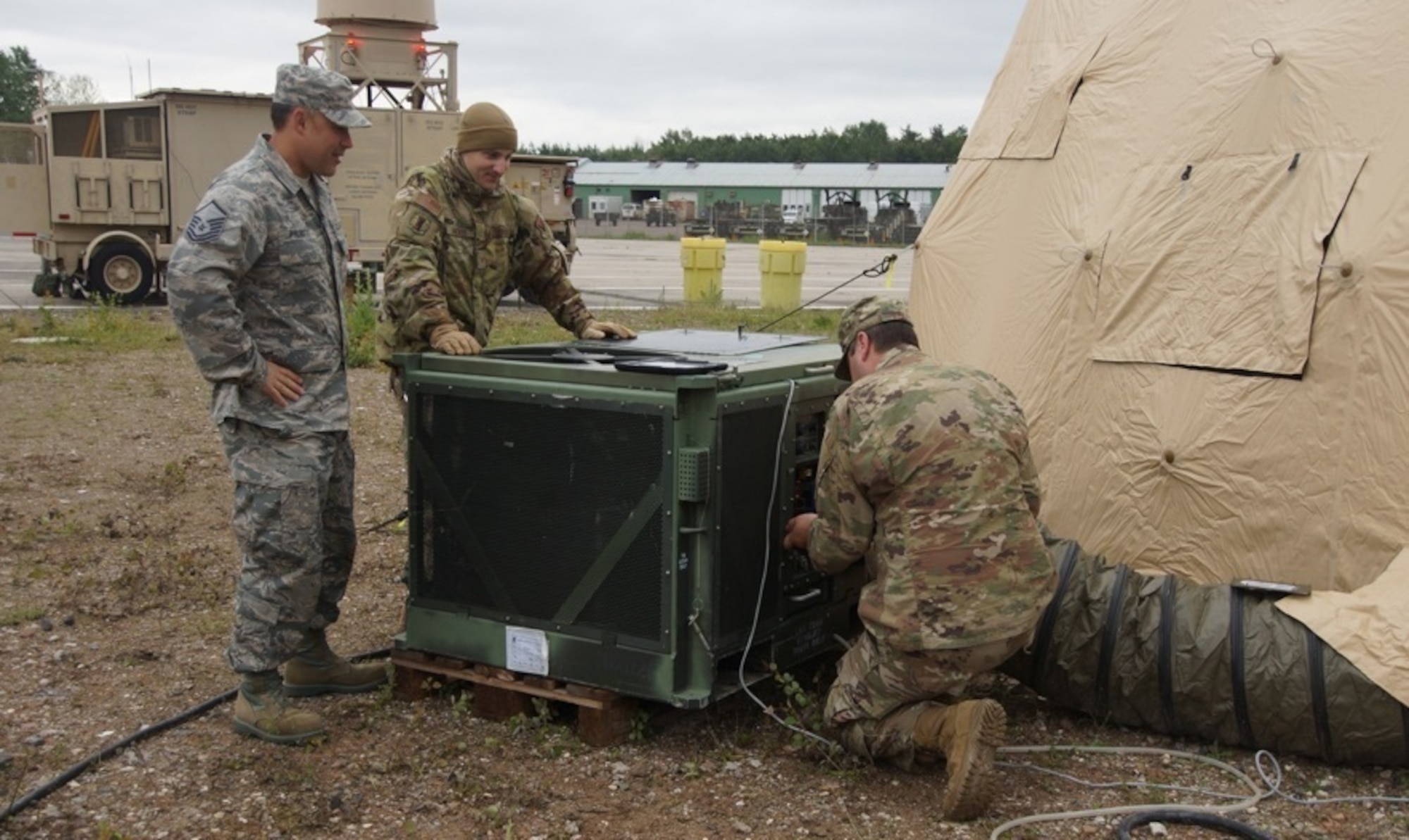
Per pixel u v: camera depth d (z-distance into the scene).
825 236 52.50
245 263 4.02
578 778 4.05
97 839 3.58
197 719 4.48
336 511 4.56
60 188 16.77
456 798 3.89
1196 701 4.30
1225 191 5.46
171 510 7.34
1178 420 5.28
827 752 4.23
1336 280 4.97
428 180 4.78
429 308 4.63
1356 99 5.23
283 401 4.13
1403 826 3.84
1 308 17.44
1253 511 5.05
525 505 4.35
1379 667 4.07
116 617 5.50
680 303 20.83
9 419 9.74
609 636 4.23
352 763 4.15
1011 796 4.00
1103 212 5.88
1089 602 4.49
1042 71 6.72
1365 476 4.80
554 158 19.39
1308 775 4.22
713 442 4.07
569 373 4.22
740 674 4.35
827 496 4.09
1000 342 6.17
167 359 13.11
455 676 4.54
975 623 3.80
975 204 6.73
